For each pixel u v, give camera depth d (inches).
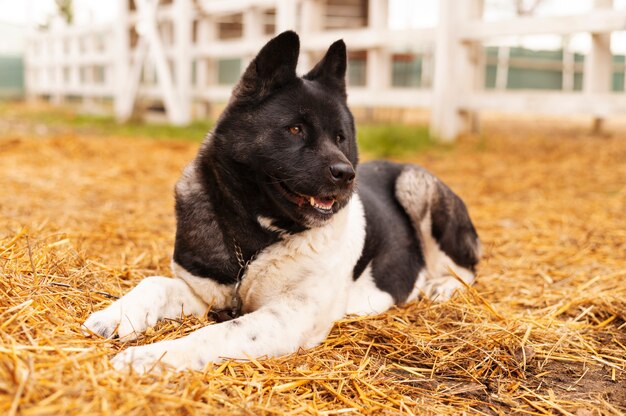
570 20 350.9
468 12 405.4
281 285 126.3
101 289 135.3
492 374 117.9
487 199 277.1
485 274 182.9
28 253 138.1
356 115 665.0
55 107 789.9
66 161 347.6
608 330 142.4
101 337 108.5
